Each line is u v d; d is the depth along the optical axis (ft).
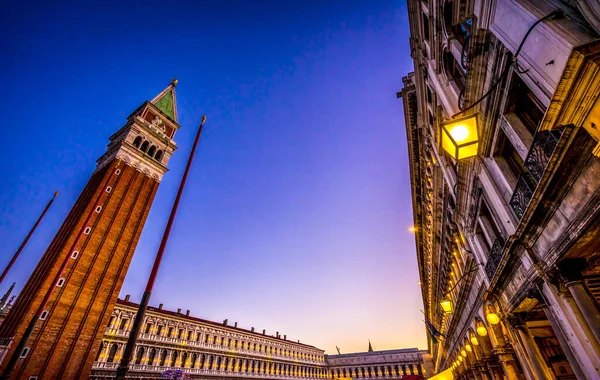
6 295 153.28
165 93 200.64
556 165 17.01
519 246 25.00
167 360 149.18
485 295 39.47
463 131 15.15
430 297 114.21
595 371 19.34
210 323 185.47
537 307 30.94
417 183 74.95
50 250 129.49
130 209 148.05
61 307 109.60
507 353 41.91
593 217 16.11
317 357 312.29
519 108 22.82
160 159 176.35
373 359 315.37
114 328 131.85
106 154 168.96
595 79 12.05
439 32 34.30
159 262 28.09
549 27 14.71
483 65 24.67
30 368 95.25
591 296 19.51
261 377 213.05
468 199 38.19
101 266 127.34
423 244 90.33
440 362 164.55
